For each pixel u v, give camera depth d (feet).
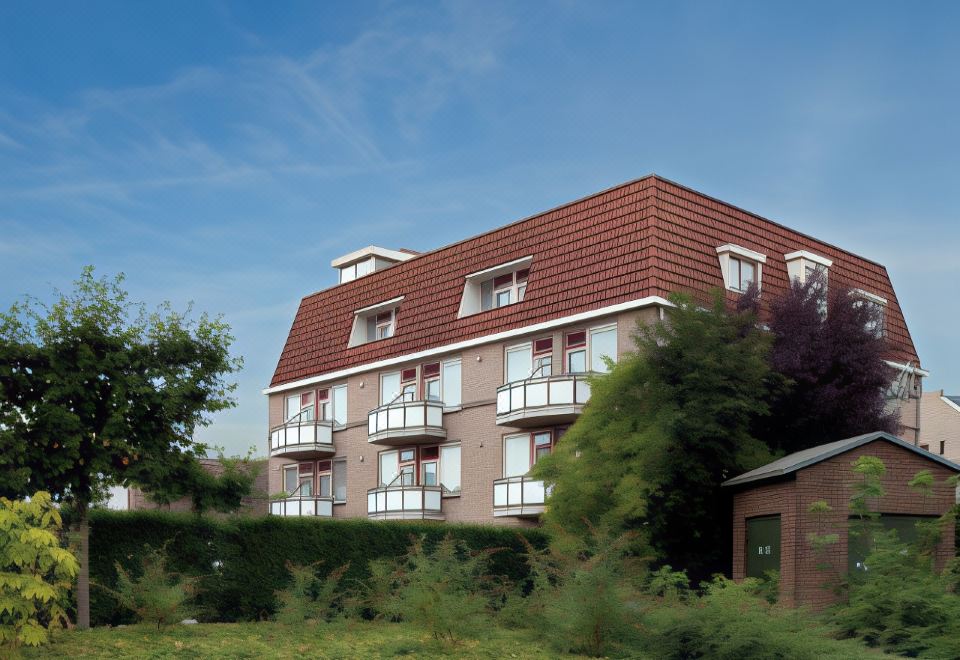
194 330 65.67
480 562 68.64
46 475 59.52
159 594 58.90
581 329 98.89
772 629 49.78
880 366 90.48
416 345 116.16
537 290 103.86
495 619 60.54
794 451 88.69
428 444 114.52
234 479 67.77
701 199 101.65
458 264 115.55
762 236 107.14
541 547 81.92
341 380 127.44
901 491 68.13
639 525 77.36
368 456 121.60
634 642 52.34
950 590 59.00
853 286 107.45
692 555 78.28
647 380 81.15
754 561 72.08
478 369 108.99
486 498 105.70
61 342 60.75
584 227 102.27
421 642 54.75
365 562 76.02
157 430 63.87
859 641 55.26
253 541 72.23
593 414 82.23
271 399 137.90
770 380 85.51
